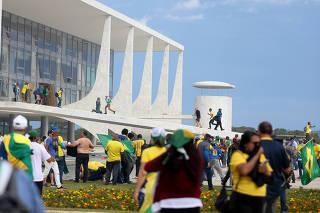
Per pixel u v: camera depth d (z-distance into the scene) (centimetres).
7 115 3859
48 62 4375
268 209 675
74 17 4012
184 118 4603
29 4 3594
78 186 1564
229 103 5469
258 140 561
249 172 555
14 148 727
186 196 476
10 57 3859
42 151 891
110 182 1761
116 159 1623
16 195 212
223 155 2700
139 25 4419
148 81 4750
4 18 3788
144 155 658
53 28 4444
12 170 225
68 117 3431
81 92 4947
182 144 474
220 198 589
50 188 1474
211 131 3962
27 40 4081
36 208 230
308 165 1554
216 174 2320
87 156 1703
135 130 4803
